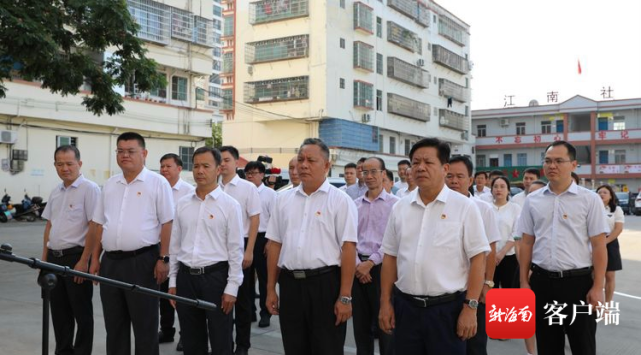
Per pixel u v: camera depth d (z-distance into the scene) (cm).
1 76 845
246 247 534
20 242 1232
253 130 2819
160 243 429
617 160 3722
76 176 473
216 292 395
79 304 449
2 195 1708
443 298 301
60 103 1788
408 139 3294
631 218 2831
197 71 2152
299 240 357
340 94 2667
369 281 448
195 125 2184
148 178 427
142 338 407
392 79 3055
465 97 3809
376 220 475
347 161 2712
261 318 598
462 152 3919
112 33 898
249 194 529
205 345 403
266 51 2714
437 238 304
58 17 866
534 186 552
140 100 1992
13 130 1711
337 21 2661
